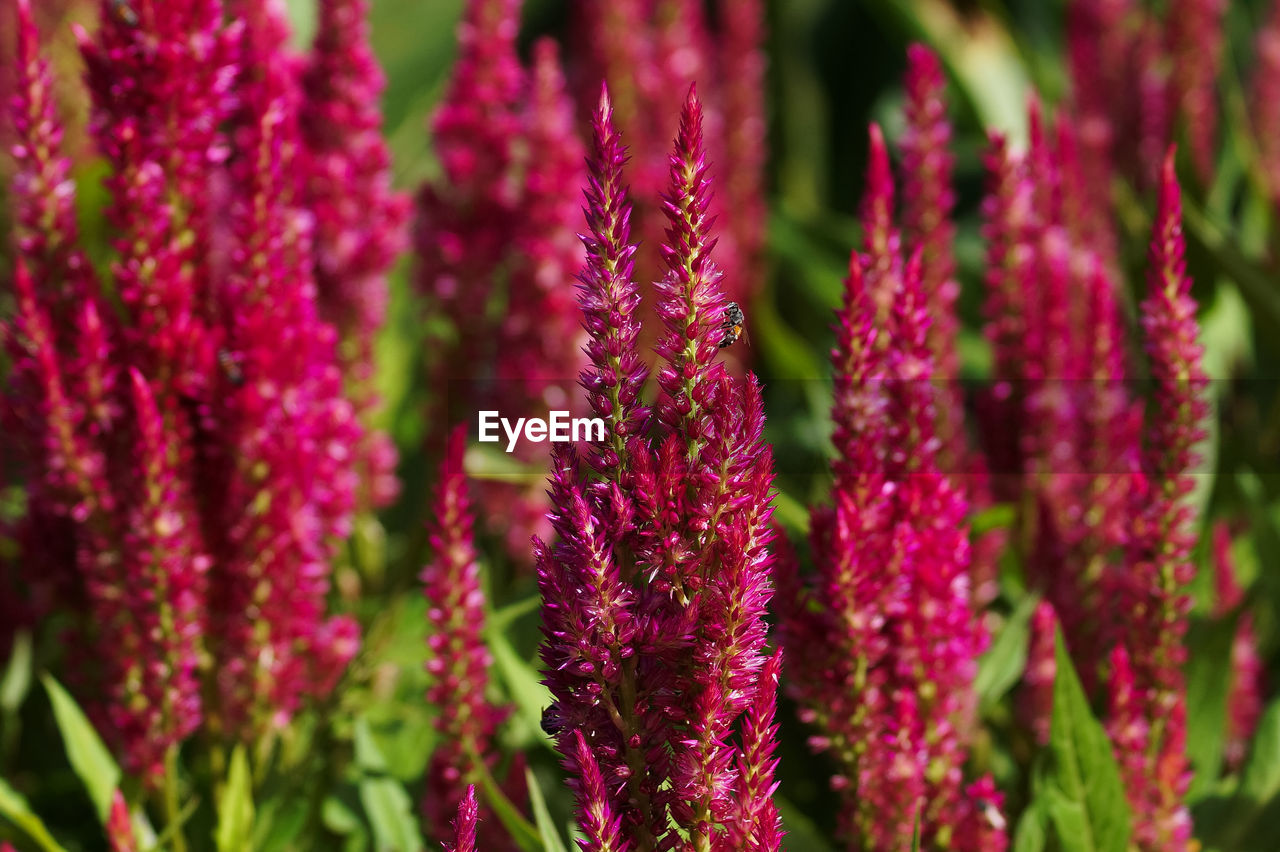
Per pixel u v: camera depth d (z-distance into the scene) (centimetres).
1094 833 132
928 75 151
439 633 135
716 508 118
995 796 132
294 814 140
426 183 175
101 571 139
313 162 154
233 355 139
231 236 142
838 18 387
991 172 150
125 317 142
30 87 138
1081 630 143
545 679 119
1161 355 134
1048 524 145
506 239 171
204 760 145
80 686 147
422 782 146
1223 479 173
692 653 118
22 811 138
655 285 117
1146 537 135
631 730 118
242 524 140
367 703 151
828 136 380
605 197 117
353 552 173
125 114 138
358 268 155
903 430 131
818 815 148
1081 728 132
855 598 129
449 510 134
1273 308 176
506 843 136
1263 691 165
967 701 135
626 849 118
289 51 158
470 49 171
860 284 128
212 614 141
